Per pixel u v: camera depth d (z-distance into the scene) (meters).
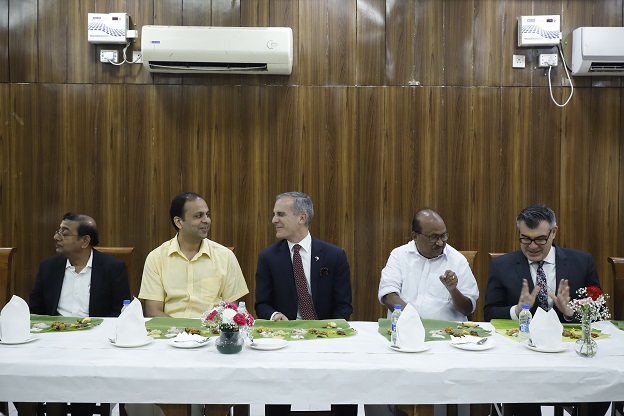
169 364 2.14
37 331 2.61
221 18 4.47
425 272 3.20
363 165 4.51
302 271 3.15
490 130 4.50
